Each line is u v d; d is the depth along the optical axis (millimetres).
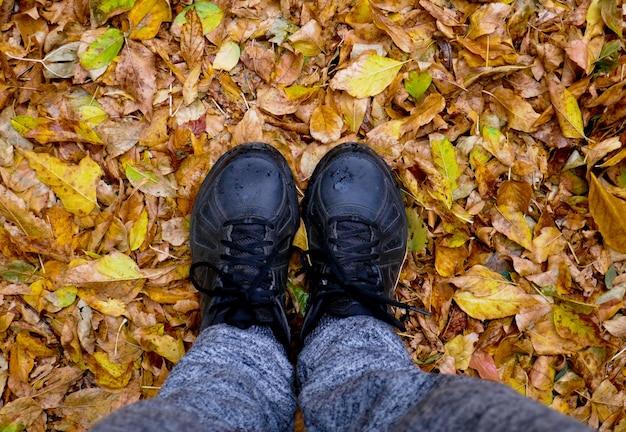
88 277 1114
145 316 1160
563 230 1234
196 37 1162
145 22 1155
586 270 1224
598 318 1224
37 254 1148
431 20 1225
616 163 1214
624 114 1193
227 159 1200
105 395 1151
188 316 1194
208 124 1202
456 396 657
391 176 1228
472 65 1208
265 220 1173
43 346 1140
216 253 1187
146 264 1176
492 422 583
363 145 1219
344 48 1199
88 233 1166
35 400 1120
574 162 1214
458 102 1221
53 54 1149
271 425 944
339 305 1104
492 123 1229
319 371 967
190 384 890
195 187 1208
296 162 1242
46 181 1130
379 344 1021
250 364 1009
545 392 1213
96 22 1157
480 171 1201
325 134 1194
